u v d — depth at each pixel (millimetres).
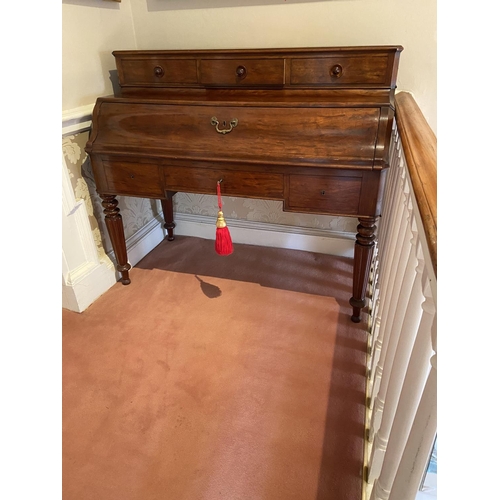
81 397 1321
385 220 1586
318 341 1545
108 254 1919
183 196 2283
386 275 1253
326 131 1300
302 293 1841
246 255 2174
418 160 745
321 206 1396
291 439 1169
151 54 1639
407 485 596
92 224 1771
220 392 1331
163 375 1402
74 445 1167
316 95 1521
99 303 1791
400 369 751
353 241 2088
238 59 1560
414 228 757
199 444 1163
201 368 1429
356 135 1274
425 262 548
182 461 1117
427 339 555
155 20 1842
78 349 1524
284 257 2143
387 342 1045
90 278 1760
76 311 1727
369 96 1453
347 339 1553
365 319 1659
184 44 1861
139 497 1034
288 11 1667
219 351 1505
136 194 1607
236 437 1180
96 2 1636
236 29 1764
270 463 1104
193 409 1272
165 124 1459
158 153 1453
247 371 1412
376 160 1244
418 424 531
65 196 1567
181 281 1950
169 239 2346
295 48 1473
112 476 1083
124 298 1824
